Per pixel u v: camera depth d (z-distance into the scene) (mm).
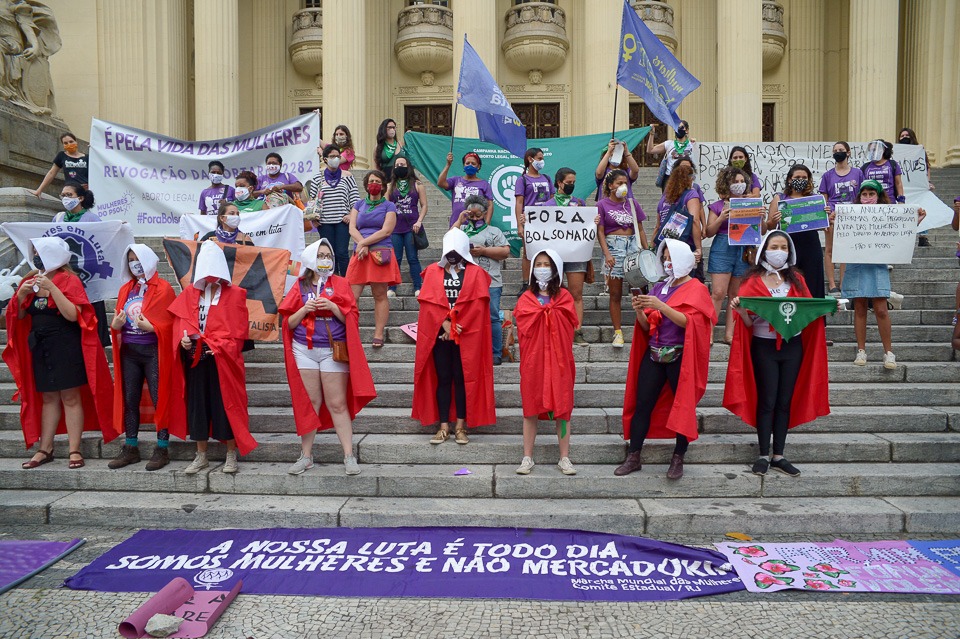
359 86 15930
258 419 6023
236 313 5391
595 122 15844
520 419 5988
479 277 5629
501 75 20578
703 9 20172
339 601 3920
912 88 17000
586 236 7031
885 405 6273
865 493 5211
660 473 5285
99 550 4656
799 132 20578
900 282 8570
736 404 5277
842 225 6551
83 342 5637
